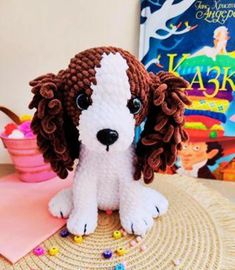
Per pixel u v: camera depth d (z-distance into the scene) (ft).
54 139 1.27
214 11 1.91
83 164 1.37
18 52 2.21
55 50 2.18
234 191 1.94
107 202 1.46
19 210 1.58
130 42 2.10
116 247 1.30
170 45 2.02
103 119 1.10
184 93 1.25
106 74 1.11
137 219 1.37
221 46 1.95
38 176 1.91
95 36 2.13
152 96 1.22
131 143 1.29
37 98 1.22
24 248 1.28
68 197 1.52
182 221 1.49
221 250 1.28
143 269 1.17
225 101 2.00
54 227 1.42
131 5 2.03
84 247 1.31
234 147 2.05
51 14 2.11
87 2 2.06
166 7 1.96
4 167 2.30
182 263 1.20
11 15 2.13
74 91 1.15
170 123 1.23
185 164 2.13
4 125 2.31
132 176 1.37
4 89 2.29
